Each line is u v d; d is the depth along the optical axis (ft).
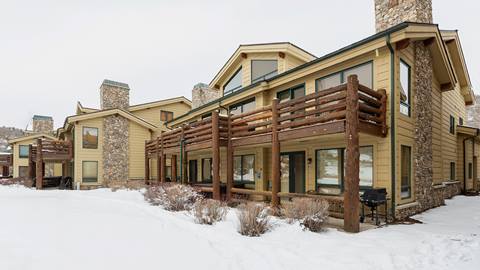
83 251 15.02
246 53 45.75
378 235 18.90
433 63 34.32
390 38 24.63
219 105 47.42
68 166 71.10
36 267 12.47
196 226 21.65
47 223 22.21
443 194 36.17
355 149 20.63
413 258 14.48
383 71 25.68
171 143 47.85
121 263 13.39
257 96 39.96
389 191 24.47
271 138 28.48
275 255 15.02
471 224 22.74
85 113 67.36
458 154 48.49
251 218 19.33
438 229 20.77
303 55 43.45
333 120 24.38
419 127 29.53
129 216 26.35
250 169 41.55
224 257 14.73
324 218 20.45
